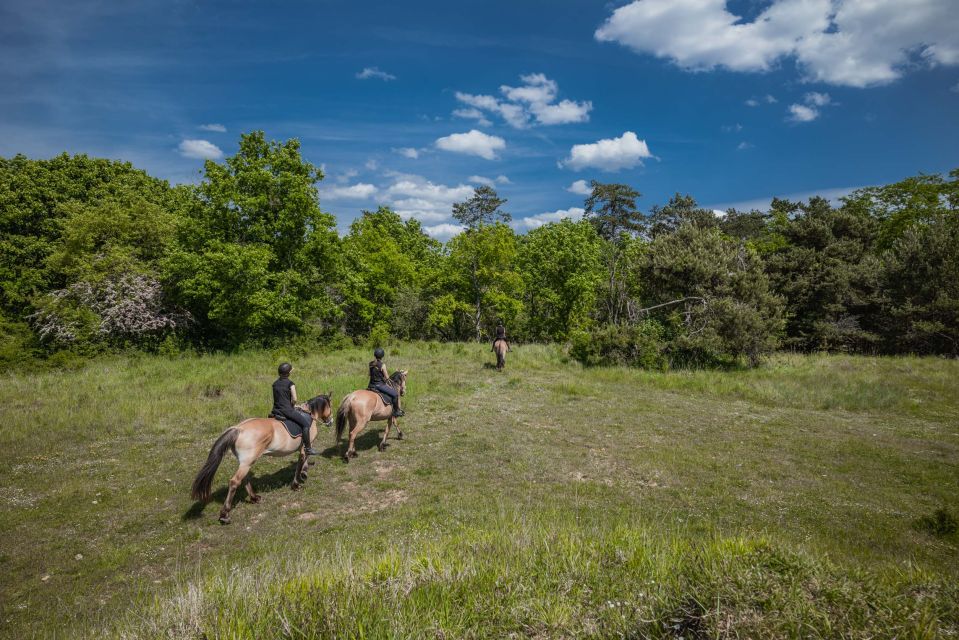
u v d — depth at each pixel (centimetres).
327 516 788
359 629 340
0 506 803
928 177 3762
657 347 2150
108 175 3020
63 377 1788
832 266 2916
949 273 2436
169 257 2322
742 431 1233
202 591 427
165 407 1349
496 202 5091
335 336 2717
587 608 386
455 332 4294
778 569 393
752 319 2100
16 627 505
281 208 2520
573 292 3650
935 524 716
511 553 496
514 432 1211
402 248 4259
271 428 823
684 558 456
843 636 297
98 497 844
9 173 2667
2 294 2459
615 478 930
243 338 2470
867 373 1934
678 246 2420
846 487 885
